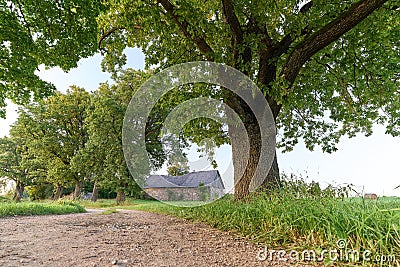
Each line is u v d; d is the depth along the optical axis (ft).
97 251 9.52
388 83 26.73
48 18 22.04
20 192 117.91
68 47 23.11
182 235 13.03
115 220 21.29
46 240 11.80
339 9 19.30
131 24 19.12
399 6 19.58
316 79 27.43
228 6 19.07
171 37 21.93
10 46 22.88
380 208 8.65
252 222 12.81
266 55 20.89
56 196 102.37
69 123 97.81
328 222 8.64
